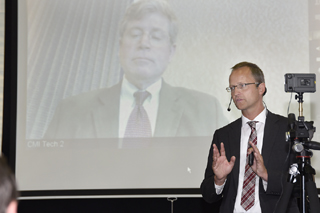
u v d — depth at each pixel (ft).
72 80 10.86
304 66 10.54
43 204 11.23
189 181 10.49
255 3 10.80
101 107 10.76
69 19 11.06
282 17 10.71
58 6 11.10
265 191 6.59
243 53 10.72
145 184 10.55
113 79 10.82
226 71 10.71
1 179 2.10
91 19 11.03
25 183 10.62
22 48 10.95
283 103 10.49
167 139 10.59
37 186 10.62
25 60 10.91
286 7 10.71
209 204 11.13
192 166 10.50
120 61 10.85
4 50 10.97
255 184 6.82
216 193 7.00
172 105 10.67
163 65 10.79
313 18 10.61
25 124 10.74
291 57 10.59
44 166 10.65
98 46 10.93
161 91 10.72
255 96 7.11
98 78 10.85
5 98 10.97
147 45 10.84
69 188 10.61
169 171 10.53
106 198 11.24
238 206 6.82
